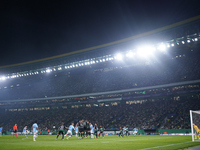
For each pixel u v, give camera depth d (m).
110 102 73.88
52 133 62.56
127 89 68.25
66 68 66.31
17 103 87.56
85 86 81.62
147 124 55.97
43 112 82.12
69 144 19.05
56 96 80.56
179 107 58.09
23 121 79.19
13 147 16.66
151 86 64.06
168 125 51.81
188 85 59.12
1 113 89.44
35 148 15.62
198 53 69.38
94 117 68.81
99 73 87.06
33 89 91.56
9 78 80.50
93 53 59.12
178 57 73.19
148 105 65.12
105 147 15.73
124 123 60.34
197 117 21.48
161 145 17.06
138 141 22.83
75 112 75.69
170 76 66.75
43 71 71.06
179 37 44.88
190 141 20.80
